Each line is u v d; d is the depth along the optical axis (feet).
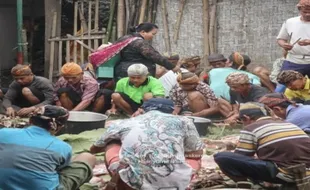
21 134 14.79
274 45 34.63
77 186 15.64
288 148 16.42
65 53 39.37
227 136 22.95
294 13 34.06
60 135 21.86
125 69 27.99
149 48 27.76
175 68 28.14
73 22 40.55
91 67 29.12
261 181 17.24
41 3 44.34
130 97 26.63
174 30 36.76
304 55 25.70
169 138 14.93
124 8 37.52
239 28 35.40
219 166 17.39
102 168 18.75
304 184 16.33
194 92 25.12
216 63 28.27
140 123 15.25
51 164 14.69
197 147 15.55
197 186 17.62
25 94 26.58
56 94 27.32
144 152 14.76
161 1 36.88
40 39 43.50
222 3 35.65
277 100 18.28
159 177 14.73
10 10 43.73
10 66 43.78
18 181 14.35
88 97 26.91
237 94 23.99
